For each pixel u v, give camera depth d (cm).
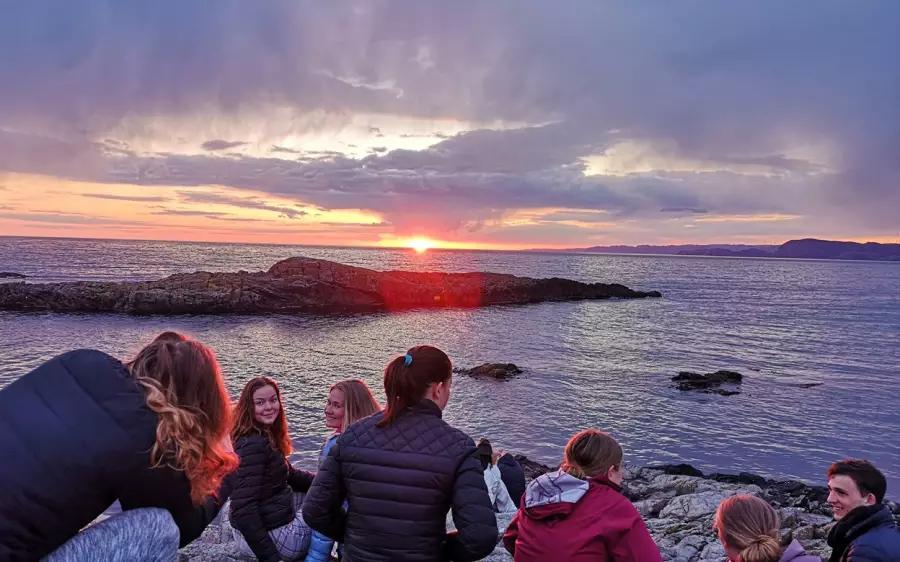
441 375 283
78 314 4862
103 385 190
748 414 2423
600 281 13300
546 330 4959
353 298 6197
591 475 322
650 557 298
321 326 4819
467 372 3111
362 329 4741
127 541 189
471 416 2297
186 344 216
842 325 5859
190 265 12619
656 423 2270
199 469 204
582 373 3175
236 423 381
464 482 267
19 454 174
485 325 5200
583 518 305
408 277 7131
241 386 2778
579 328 5144
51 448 176
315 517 294
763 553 314
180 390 206
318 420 2184
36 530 173
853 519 385
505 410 2389
